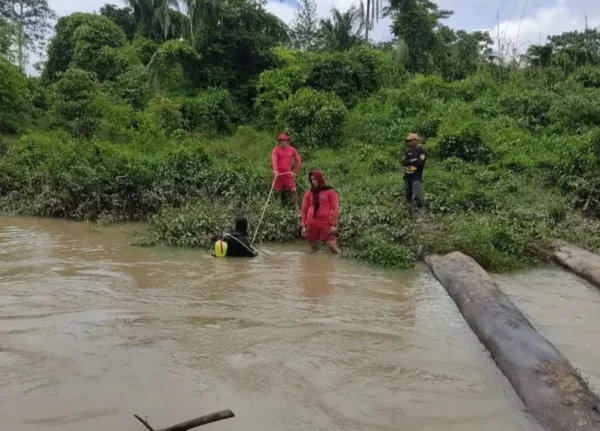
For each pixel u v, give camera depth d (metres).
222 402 3.55
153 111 21.00
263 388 3.76
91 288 6.18
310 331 4.89
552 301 6.14
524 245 8.40
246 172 12.53
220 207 10.82
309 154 16.83
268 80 22.55
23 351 4.30
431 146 15.57
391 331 4.98
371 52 23.48
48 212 12.12
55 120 19.73
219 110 22.80
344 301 5.91
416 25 27.92
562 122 17.19
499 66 24.39
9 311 5.28
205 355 4.30
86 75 19.92
